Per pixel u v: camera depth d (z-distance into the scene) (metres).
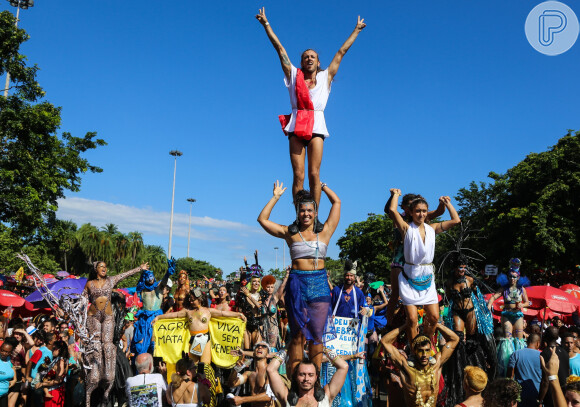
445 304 7.89
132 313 10.96
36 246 24.11
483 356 7.57
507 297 9.25
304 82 6.50
